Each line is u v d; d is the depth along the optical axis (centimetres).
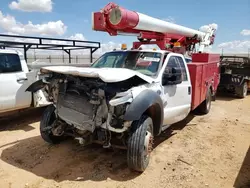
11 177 360
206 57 707
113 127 347
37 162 409
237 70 1150
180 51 720
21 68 593
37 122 640
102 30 495
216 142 523
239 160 437
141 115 370
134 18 486
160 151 466
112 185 344
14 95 571
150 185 347
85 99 367
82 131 384
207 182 360
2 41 758
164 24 612
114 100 328
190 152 466
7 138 520
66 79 386
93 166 399
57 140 483
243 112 830
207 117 741
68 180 355
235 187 348
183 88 525
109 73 339
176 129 610
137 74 367
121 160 422
